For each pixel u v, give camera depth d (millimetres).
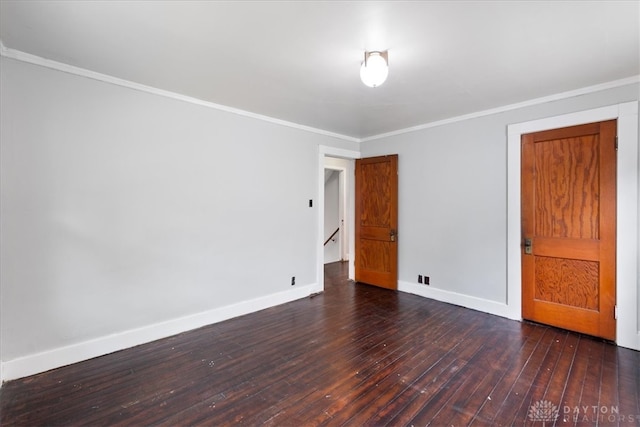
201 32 1956
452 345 2736
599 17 1787
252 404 1942
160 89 2887
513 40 2045
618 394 2020
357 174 4914
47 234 2344
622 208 2711
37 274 2305
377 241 4699
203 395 2035
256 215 3688
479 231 3627
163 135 2932
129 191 2734
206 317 3240
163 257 2945
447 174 3906
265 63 2377
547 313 3139
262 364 2430
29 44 2109
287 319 3396
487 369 2334
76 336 2471
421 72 2529
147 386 2137
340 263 6707
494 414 1836
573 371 2301
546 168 3129
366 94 3031
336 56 2264
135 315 2777
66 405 1930
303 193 4219
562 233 3045
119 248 2684
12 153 2205
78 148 2469
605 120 2783
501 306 3443
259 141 3703
